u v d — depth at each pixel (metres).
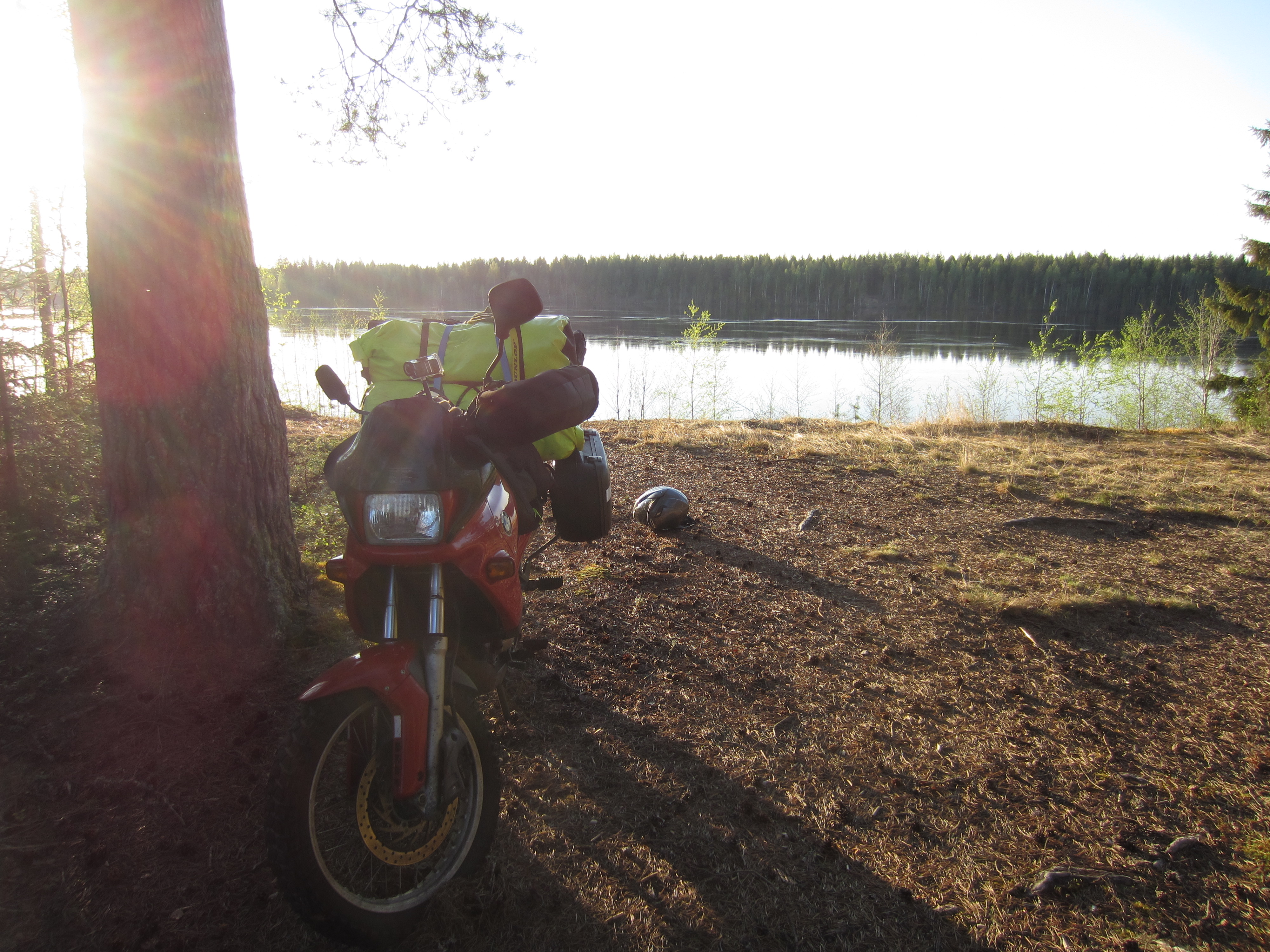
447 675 2.18
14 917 2.15
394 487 2.04
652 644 4.02
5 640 3.55
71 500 5.61
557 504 3.25
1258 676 3.75
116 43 3.23
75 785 2.69
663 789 2.81
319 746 1.91
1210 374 21.31
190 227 3.37
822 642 4.10
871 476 7.99
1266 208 18.48
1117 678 3.73
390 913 2.02
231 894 2.26
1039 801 2.78
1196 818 2.69
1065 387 18.11
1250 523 6.45
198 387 3.44
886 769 2.97
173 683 3.30
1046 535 6.09
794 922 2.22
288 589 3.80
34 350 6.18
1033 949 2.13
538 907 2.25
